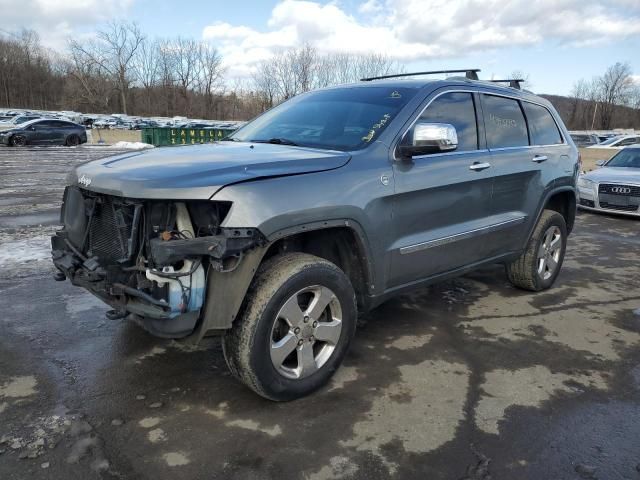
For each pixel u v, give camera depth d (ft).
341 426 9.71
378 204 11.21
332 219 10.34
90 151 80.02
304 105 14.43
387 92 13.39
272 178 9.73
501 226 14.90
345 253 11.59
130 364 11.83
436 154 12.85
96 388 10.79
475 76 15.55
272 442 9.18
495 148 14.82
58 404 10.16
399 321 14.89
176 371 11.59
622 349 13.41
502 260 15.75
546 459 8.93
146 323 9.42
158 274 8.86
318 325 10.50
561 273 20.49
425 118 12.76
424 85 13.38
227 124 202.69
